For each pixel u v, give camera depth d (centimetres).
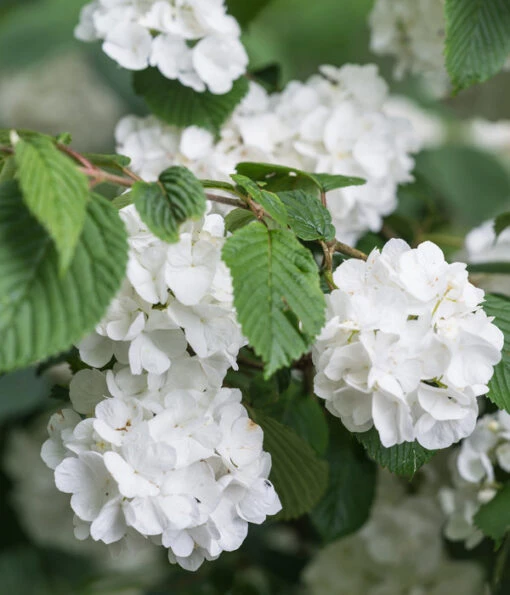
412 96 151
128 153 98
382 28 107
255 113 99
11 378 113
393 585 103
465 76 95
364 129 99
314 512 99
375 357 79
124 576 128
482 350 79
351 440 95
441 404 80
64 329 74
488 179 148
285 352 77
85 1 142
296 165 99
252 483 80
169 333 80
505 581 101
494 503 91
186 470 79
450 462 96
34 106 149
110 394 81
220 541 80
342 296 80
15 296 74
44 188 74
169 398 80
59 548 133
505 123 142
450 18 94
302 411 97
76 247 75
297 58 161
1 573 130
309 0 160
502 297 93
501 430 92
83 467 79
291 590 114
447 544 103
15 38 138
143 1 95
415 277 80
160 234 77
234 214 85
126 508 78
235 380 92
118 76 135
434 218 112
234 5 106
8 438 129
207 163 97
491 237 105
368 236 103
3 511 131
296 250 79
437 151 146
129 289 80
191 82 95
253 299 77
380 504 103
